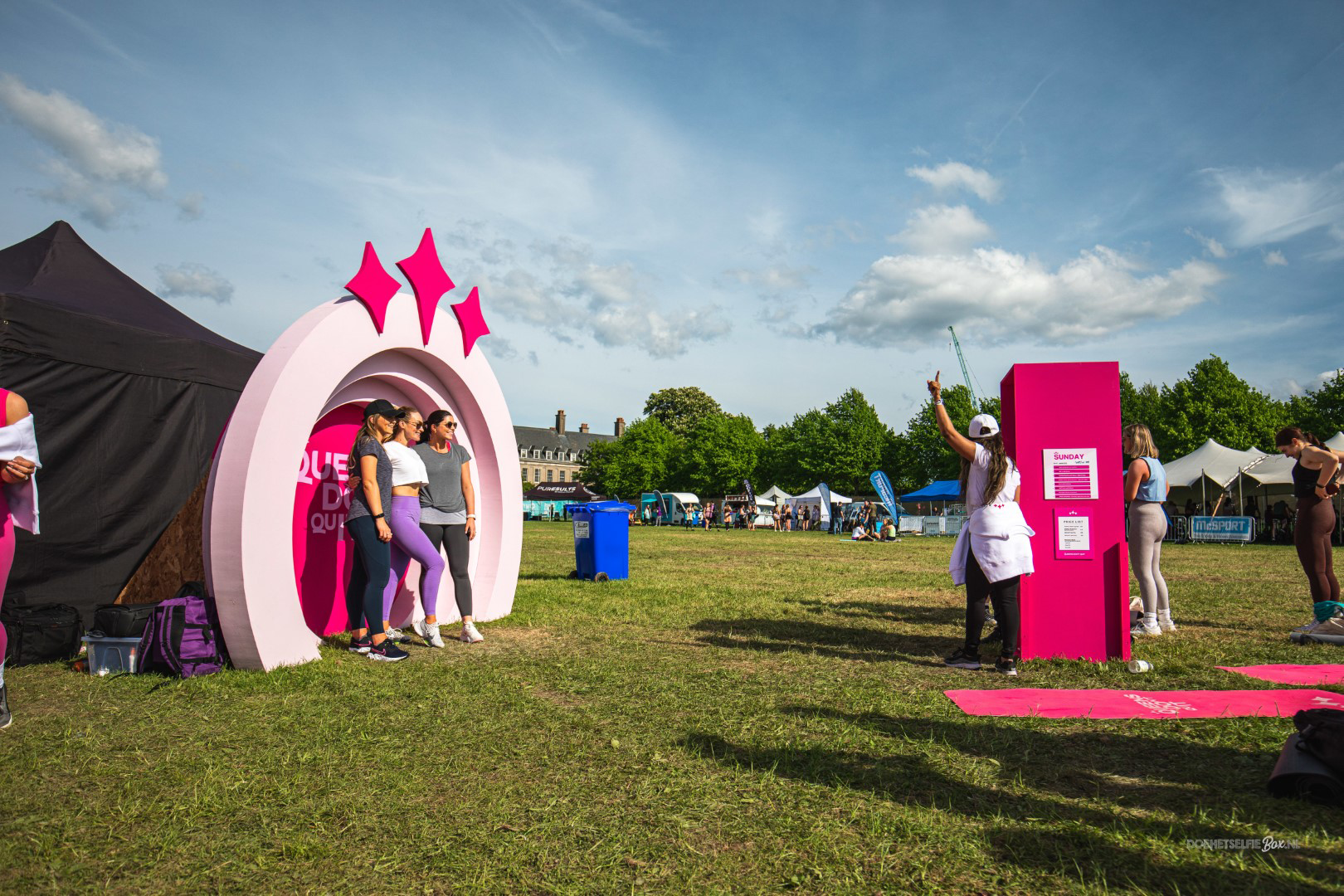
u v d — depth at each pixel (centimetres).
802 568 1391
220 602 496
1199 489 2848
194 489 720
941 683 476
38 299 609
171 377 711
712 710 409
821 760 329
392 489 566
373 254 610
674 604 835
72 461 631
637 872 235
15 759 334
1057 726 378
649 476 7731
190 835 261
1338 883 223
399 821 271
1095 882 225
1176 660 534
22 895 221
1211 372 4338
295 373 534
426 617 581
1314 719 290
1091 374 557
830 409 6231
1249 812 272
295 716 397
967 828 262
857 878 230
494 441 731
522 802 287
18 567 595
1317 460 627
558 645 598
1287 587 1042
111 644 498
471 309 716
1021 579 552
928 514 4353
